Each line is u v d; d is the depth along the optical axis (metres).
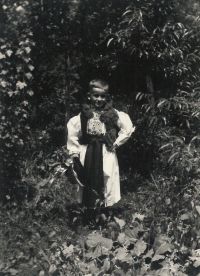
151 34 4.39
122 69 4.80
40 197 4.12
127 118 3.92
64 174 4.54
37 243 2.74
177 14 4.48
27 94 4.35
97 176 3.79
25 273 2.68
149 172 4.77
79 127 3.85
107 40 4.64
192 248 2.64
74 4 4.53
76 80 5.14
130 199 4.21
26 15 4.27
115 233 2.86
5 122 3.86
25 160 4.47
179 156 4.03
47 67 5.03
